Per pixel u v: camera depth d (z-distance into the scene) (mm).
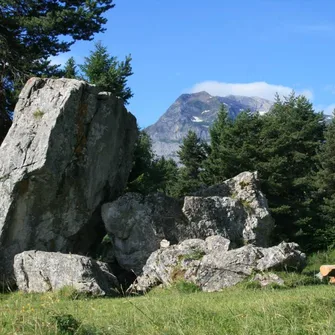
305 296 11625
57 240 22969
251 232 25016
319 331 8672
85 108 23359
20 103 23125
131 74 43156
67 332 8672
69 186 22875
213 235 21906
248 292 15828
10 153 22031
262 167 48906
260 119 53156
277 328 8945
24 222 21938
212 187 26547
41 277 18781
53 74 33094
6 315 10414
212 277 18469
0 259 21266
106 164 24844
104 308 12922
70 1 33812
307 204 48406
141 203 23875
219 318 9852
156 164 59125
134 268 23312
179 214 24047
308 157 55062
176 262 19453
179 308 10789
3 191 21734
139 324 9594
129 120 26859
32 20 31125
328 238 45531
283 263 18812
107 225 23750
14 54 32000
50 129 21922
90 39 33531
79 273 17922
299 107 59062
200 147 62156
